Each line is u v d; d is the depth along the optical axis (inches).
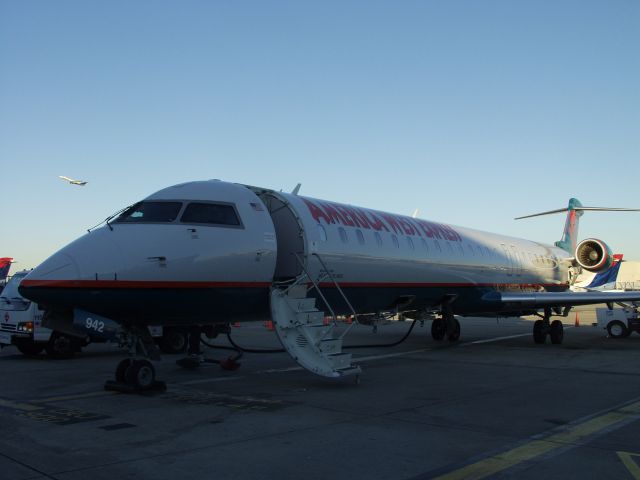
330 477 199.3
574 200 1081.4
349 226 518.9
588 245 864.3
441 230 681.6
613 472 203.9
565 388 390.6
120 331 371.2
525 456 224.1
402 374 465.4
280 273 470.3
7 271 1421.0
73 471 204.4
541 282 897.5
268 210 476.7
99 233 364.5
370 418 294.2
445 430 267.6
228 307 404.8
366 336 910.4
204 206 400.8
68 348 598.9
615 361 556.1
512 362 550.6
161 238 369.1
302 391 381.7
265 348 701.9
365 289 526.9
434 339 831.7
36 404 336.2
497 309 745.0
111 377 453.4
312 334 413.7
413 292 596.7
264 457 223.1
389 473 203.5
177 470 206.2
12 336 594.2
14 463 214.1
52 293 331.3
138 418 295.4
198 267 375.9
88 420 290.7
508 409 317.4
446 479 197.0
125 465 212.2
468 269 686.5
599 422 284.7
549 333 759.1
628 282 2738.7
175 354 647.1
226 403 337.4
